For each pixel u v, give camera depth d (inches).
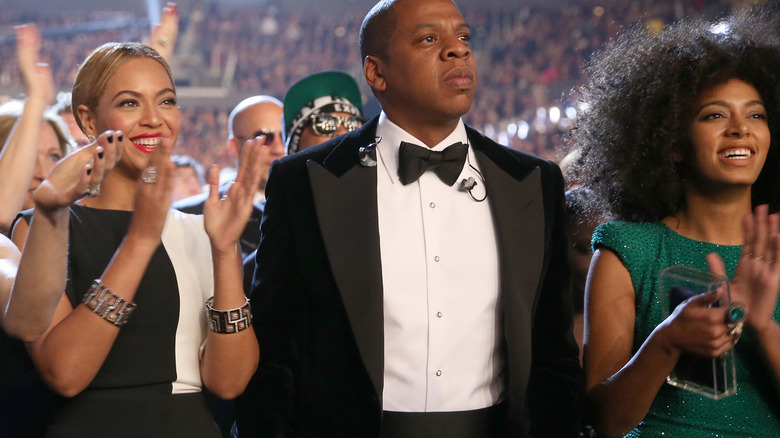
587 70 84.0
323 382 68.5
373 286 67.0
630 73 77.6
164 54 96.7
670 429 69.6
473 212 71.2
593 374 71.7
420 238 70.1
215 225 63.9
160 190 62.8
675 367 66.9
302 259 69.7
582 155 81.7
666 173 74.1
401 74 70.6
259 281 71.2
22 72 82.3
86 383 63.9
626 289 72.9
